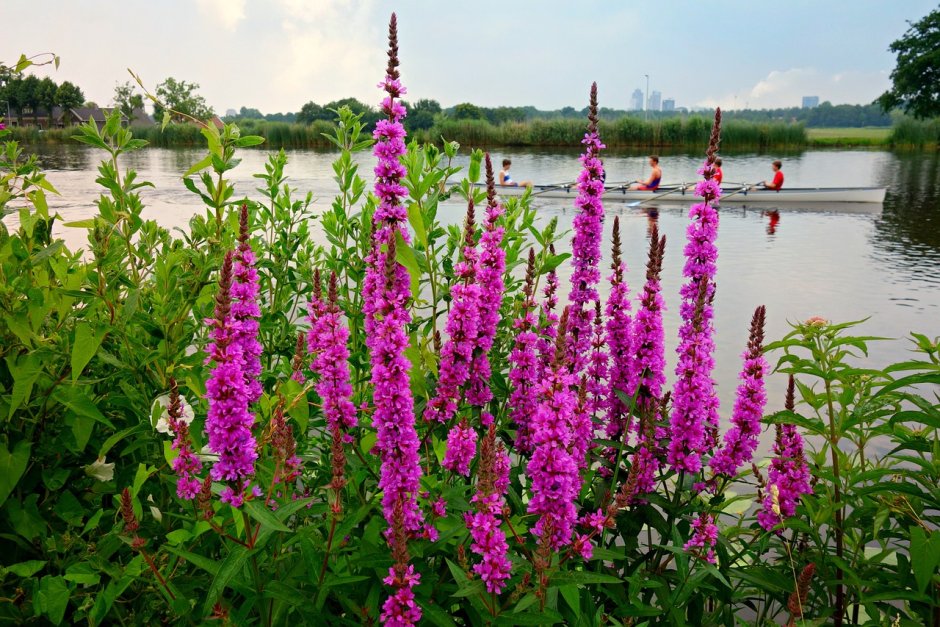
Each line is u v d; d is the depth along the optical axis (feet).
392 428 8.68
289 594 7.87
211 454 8.52
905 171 150.92
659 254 11.96
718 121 13.21
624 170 143.13
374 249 12.20
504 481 9.48
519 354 11.82
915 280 51.96
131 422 10.82
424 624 9.04
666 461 11.96
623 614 9.53
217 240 12.05
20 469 8.61
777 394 28.68
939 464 10.46
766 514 12.02
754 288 49.55
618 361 12.59
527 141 224.74
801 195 96.53
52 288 9.55
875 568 11.33
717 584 11.15
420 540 8.80
